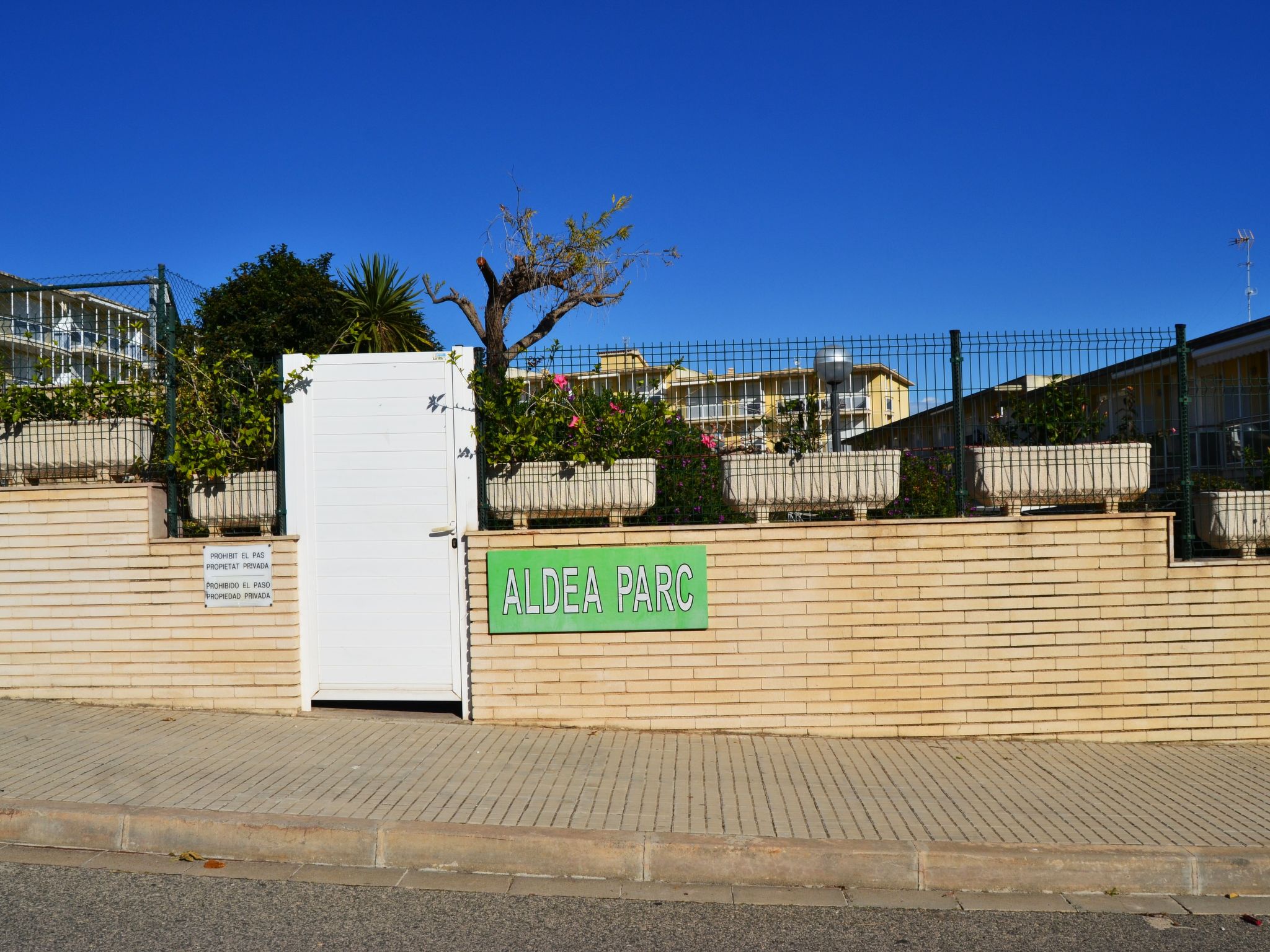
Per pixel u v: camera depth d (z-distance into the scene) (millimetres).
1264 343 10875
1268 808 6078
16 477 7887
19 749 6582
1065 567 7508
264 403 7859
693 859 5262
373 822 5453
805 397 7828
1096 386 8039
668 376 7934
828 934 4664
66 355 8148
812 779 6496
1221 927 4836
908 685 7504
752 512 7684
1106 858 5242
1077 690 7520
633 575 7492
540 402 7586
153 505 7688
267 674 7598
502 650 7527
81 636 7668
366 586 7625
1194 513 8016
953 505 7898
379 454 7629
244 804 5684
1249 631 7566
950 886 5223
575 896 5027
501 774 6402
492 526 7930
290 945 4391
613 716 7508
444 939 4496
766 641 7492
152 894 4898
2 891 4895
